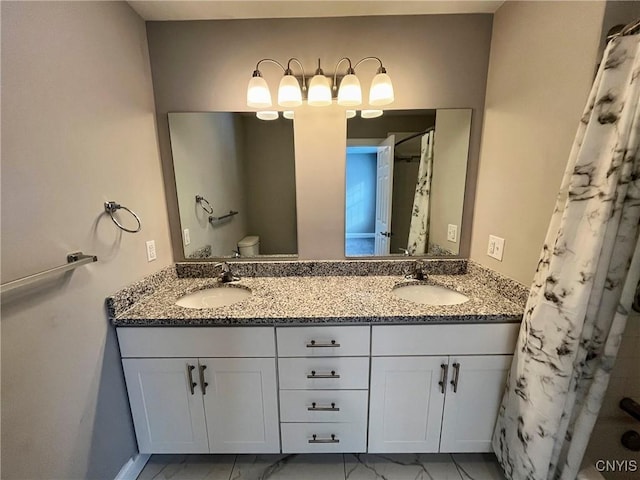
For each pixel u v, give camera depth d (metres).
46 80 0.94
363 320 1.25
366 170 1.69
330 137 1.65
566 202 0.98
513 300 1.35
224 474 1.40
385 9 1.45
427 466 1.43
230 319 1.25
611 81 0.86
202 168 1.68
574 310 0.95
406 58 1.55
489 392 1.33
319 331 1.28
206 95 1.59
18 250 0.86
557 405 1.02
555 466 1.09
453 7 1.44
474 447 1.40
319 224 1.75
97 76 1.16
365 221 1.74
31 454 0.91
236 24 1.52
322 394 1.34
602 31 0.93
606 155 0.88
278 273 1.78
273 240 1.77
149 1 1.34
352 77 1.42
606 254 0.90
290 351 1.30
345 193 1.71
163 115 1.60
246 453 1.44
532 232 1.25
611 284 0.94
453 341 1.28
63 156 1.00
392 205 1.72
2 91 0.81
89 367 1.13
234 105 1.61
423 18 1.51
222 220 1.74
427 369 1.31
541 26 1.17
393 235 1.75
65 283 1.02
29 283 0.82
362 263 1.76
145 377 1.33
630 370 1.13
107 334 1.22
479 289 1.53
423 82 1.57
